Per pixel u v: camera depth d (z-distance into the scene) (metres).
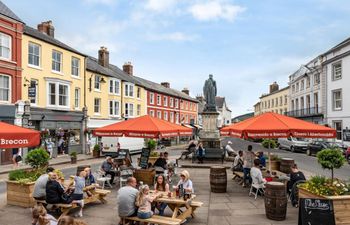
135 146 31.55
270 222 8.08
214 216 8.63
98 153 27.53
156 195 8.19
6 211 8.98
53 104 26.50
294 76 46.38
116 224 7.89
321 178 8.23
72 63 29.52
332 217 6.80
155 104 47.94
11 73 22.22
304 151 30.86
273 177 10.97
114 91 36.47
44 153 10.73
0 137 7.10
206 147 20.92
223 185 11.48
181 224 7.88
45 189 8.55
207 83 21.58
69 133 28.56
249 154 12.70
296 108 46.00
